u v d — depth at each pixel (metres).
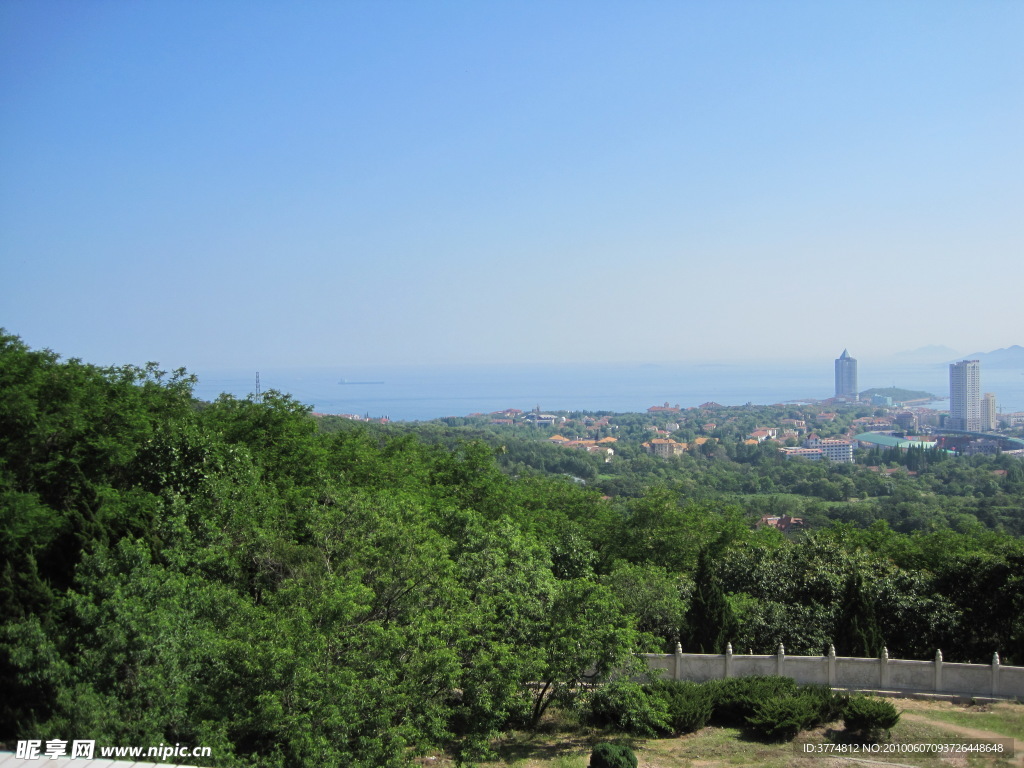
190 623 19.19
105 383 30.42
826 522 119.94
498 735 21.55
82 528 22.72
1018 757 19.59
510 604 24.16
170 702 17.22
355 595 20.42
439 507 37.03
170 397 34.53
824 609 29.70
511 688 21.50
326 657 19.05
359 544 23.91
